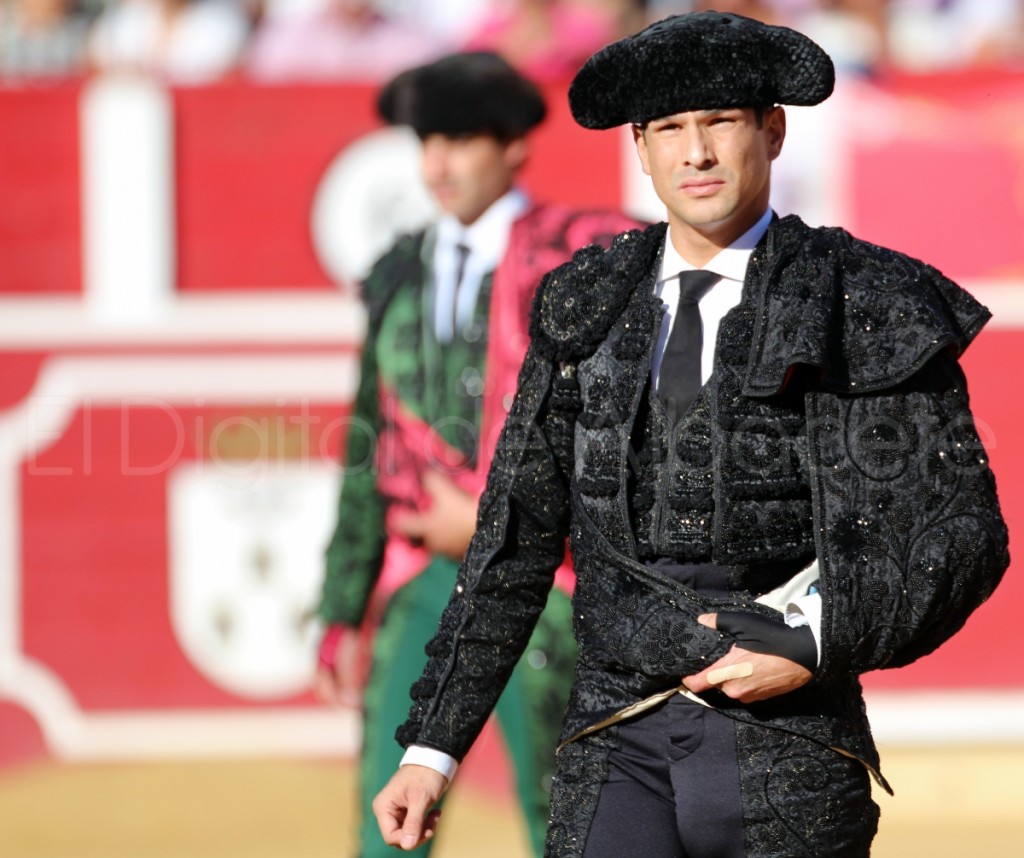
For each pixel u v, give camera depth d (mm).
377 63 24219
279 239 19531
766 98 7215
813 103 7262
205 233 19562
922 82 19406
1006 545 7004
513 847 17297
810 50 7137
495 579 7828
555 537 7871
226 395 19484
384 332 13109
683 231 7480
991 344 19266
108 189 19562
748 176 7250
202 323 19484
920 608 6879
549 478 7789
